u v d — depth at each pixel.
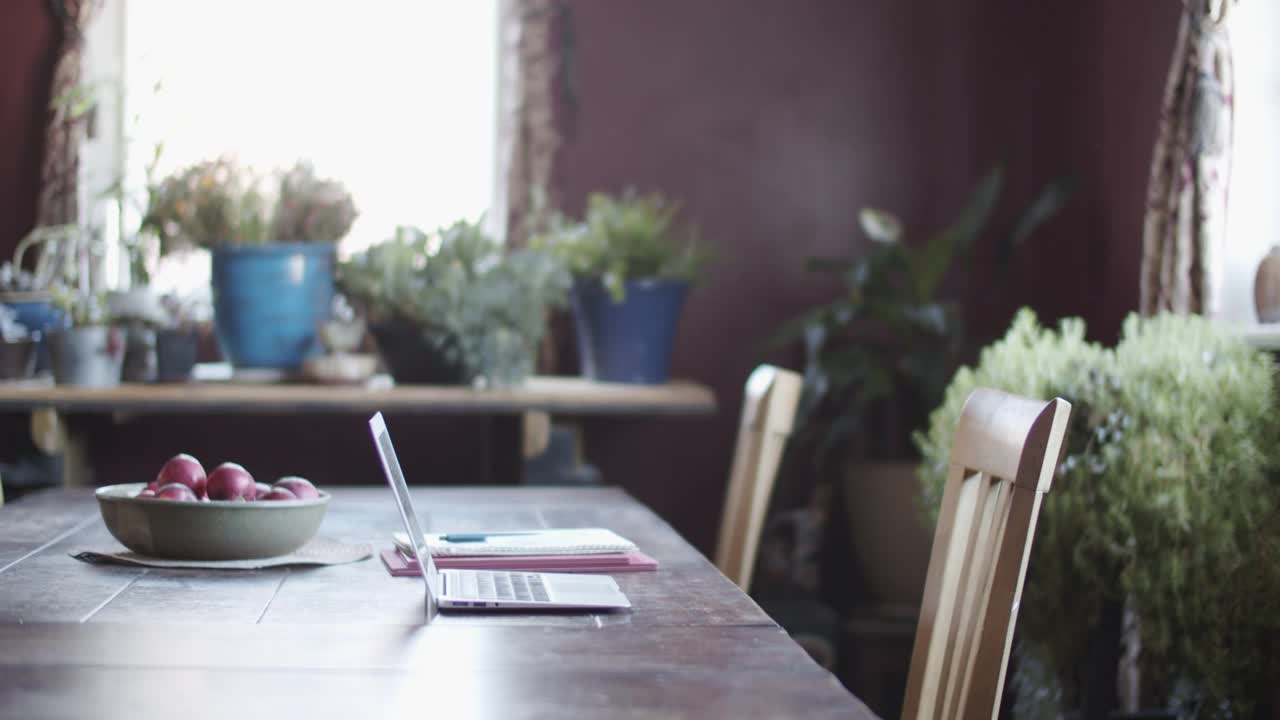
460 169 4.29
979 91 4.30
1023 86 4.29
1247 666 2.44
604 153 4.22
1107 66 3.89
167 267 3.89
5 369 3.46
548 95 4.16
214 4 4.21
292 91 4.24
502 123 4.19
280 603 1.38
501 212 4.18
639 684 1.09
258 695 1.04
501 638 1.24
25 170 4.06
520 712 1.00
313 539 1.79
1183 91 3.19
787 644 1.23
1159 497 2.42
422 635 1.25
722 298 4.27
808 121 4.28
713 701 1.04
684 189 4.25
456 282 3.42
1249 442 2.42
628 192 4.05
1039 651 2.69
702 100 4.25
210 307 3.85
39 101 4.06
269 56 4.23
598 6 4.21
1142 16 3.68
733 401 4.28
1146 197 3.63
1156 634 2.47
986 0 4.30
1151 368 2.53
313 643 1.21
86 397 3.23
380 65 4.27
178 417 4.11
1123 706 3.26
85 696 1.03
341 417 4.18
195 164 3.55
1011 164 4.29
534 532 1.75
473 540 1.68
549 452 3.52
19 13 4.05
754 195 4.27
